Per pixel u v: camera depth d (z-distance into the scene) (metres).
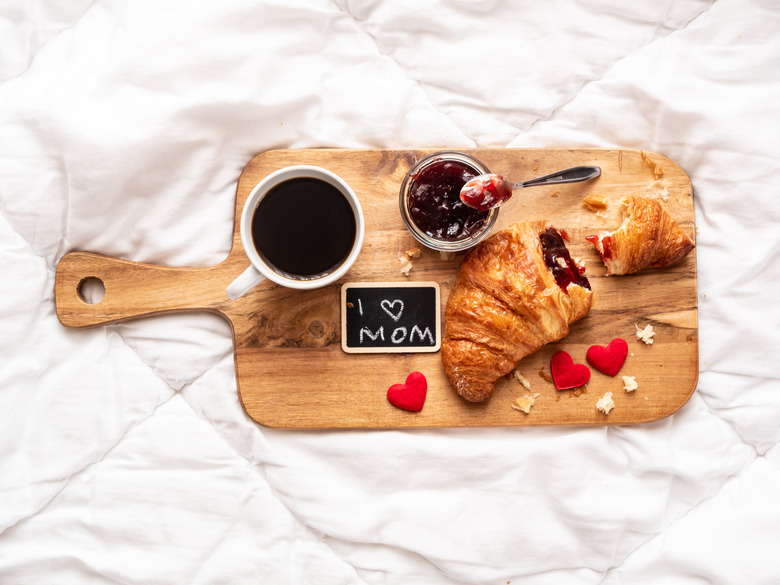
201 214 0.64
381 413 0.63
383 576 0.65
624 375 0.63
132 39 0.63
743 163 0.64
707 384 0.64
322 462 0.64
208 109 0.63
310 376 0.63
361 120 0.65
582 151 0.63
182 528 0.64
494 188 0.58
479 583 0.64
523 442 0.63
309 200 0.60
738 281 0.64
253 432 0.63
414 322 0.63
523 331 0.60
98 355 0.64
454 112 0.65
